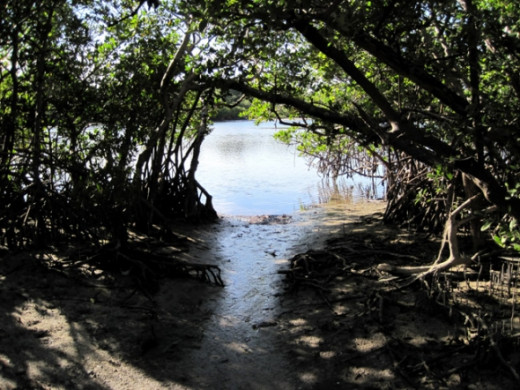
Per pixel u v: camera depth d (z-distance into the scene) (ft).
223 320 20.18
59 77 30.04
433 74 18.60
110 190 26.50
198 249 30.96
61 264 24.17
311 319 19.98
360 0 15.71
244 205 45.80
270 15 15.67
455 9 16.10
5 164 28.02
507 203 17.87
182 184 39.14
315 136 44.65
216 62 23.61
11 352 16.81
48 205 26.71
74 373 15.88
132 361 16.70
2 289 21.62
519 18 16.14
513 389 14.80
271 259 28.91
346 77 31.32
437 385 15.26
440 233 31.53
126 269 23.90
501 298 20.38
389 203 36.76
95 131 32.89
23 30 29.14
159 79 31.22
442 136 18.39
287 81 28.37
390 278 22.94
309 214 41.86
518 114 16.29
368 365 16.43
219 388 15.35
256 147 86.74
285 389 15.35
